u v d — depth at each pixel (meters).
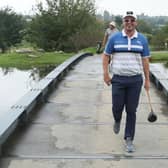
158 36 42.12
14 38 45.16
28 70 19.89
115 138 6.64
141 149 6.12
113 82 5.99
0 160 5.69
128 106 6.00
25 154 5.91
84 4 34.75
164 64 21.50
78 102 9.56
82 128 7.26
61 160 5.69
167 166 5.45
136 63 5.84
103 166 5.46
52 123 7.60
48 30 34.38
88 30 34.44
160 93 10.70
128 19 5.72
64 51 34.56
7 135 6.32
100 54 27.09
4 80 16.06
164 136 6.76
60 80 13.16
